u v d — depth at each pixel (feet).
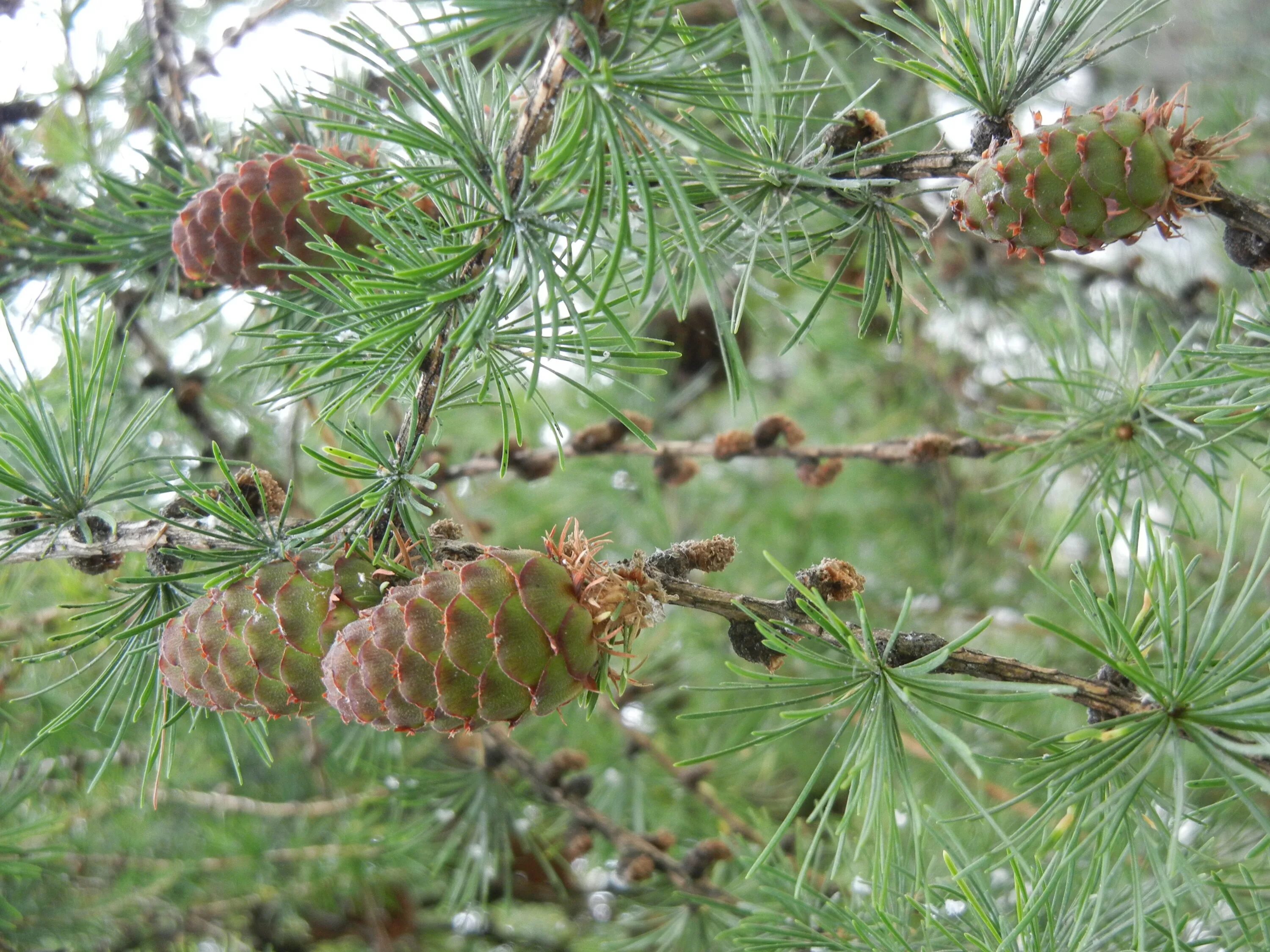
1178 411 0.80
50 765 1.02
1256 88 1.18
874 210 0.65
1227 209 0.59
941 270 1.25
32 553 0.65
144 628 0.61
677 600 0.59
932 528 1.51
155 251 0.85
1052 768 0.55
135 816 1.17
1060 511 1.46
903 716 0.56
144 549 0.63
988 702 0.53
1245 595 0.54
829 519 1.56
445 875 1.34
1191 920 0.72
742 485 1.61
